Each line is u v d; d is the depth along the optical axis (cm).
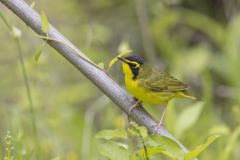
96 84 694
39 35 695
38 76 1245
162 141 576
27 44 1445
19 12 695
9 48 1421
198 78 1599
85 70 686
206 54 1573
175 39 1692
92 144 1115
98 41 1410
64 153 1130
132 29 1631
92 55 1273
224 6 1686
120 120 949
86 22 1647
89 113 1264
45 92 1298
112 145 622
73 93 1436
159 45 1564
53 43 688
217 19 1703
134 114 690
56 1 1664
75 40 1513
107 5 1662
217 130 1010
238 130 943
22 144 838
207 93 1215
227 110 1605
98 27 1374
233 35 1547
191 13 1652
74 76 1544
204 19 1633
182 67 1551
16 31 888
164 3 1614
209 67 1600
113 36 1620
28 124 1120
